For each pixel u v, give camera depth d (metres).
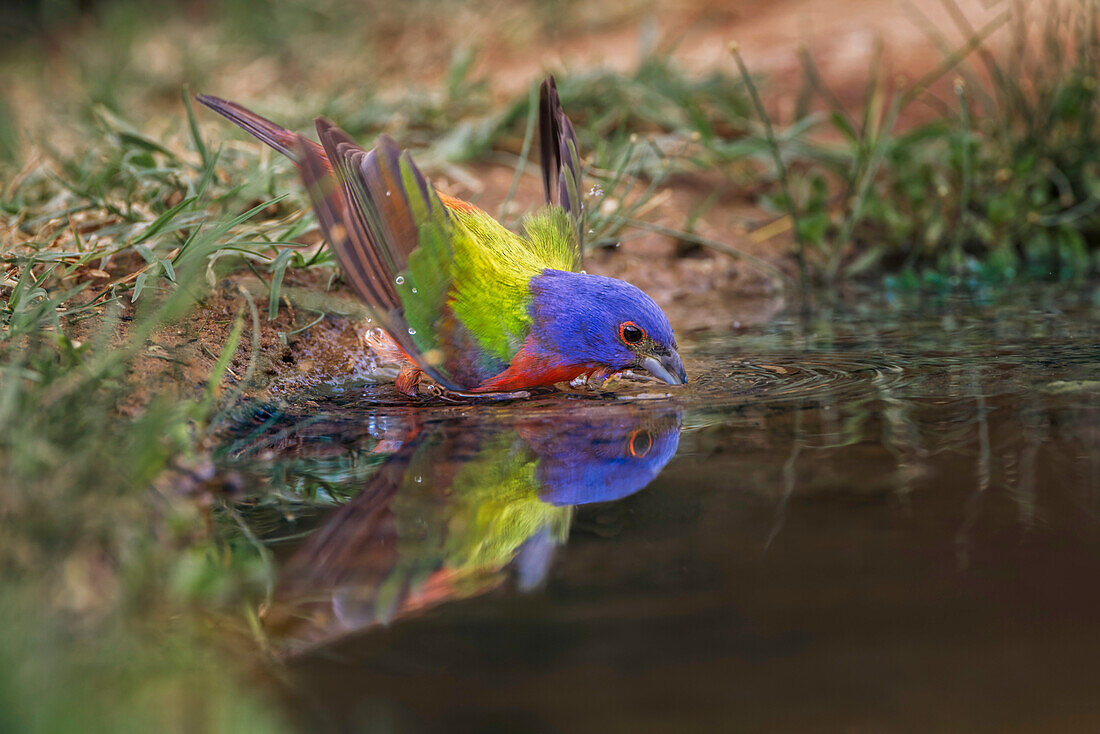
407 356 7.80
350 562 4.75
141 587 4.46
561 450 6.40
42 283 7.93
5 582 4.31
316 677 3.75
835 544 4.73
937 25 17.27
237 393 7.11
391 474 5.98
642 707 3.49
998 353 8.58
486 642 3.95
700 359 8.80
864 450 6.13
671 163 12.51
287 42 19.34
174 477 5.64
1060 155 13.25
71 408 5.64
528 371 7.94
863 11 18.38
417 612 4.24
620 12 19.61
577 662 3.80
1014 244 12.78
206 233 8.09
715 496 5.43
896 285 11.80
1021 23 14.13
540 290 7.89
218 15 21.72
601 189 11.52
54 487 4.90
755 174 13.70
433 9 20.05
